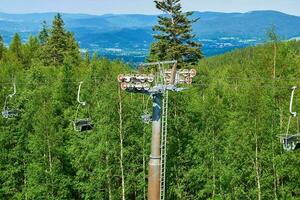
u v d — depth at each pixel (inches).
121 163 1515.7
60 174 1627.7
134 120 1535.4
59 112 1819.6
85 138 1571.1
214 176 1486.2
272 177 1401.3
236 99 1583.4
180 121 1499.8
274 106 1397.6
